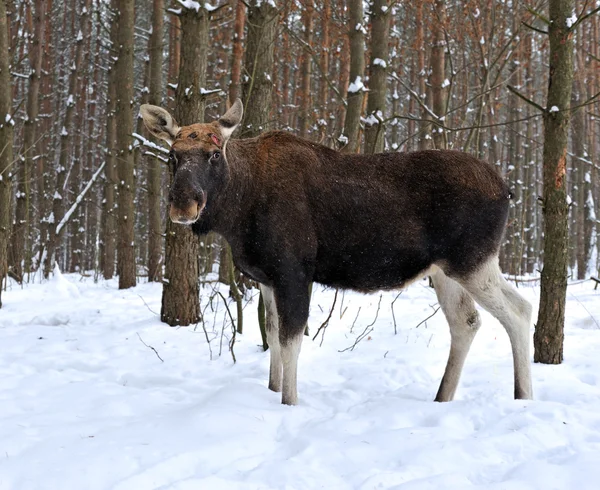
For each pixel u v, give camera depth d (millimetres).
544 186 5477
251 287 9586
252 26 7172
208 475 3143
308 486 3002
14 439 3570
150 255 14438
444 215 4344
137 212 25547
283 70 19375
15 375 5398
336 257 4473
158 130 4336
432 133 11734
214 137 4102
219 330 7098
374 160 4566
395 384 5078
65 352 6273
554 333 5402
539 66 23531
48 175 22078
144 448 3416
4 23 9062
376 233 4402
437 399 4551
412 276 4535
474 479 3066
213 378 5266
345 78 16375
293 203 4348
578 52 19656
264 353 6062
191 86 7168
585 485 2836
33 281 14070
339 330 7066
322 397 4598
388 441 3512
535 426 3559
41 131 21188
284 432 3809
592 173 20016
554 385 4637
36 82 14773
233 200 4336
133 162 13156
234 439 3561
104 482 3043
